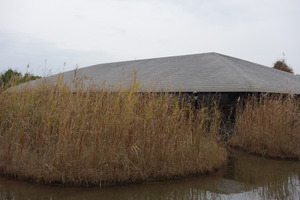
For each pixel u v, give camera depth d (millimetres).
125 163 4961
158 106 5613
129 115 5191
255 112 7805
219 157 6125
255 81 9484
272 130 7082
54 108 5520
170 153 5297
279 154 6953
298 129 7082
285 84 11586
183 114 5805
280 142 7043
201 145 5781
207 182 5129
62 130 4938
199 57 14602
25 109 5750
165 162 5203
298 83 13531
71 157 4828
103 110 5340
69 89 5855
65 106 5301
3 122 5820
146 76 12836
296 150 6926
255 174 5664
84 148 4996
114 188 4676
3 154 5371
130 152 5051
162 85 9781
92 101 5562
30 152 5301
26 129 5516
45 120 5418
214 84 9430
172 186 4859
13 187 4660
